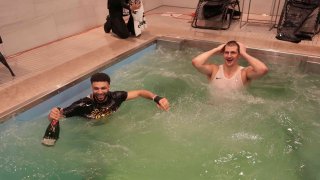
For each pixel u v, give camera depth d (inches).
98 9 223.1
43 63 155.3
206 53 130.5
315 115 119.4
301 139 105.7
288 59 165.2
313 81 149.6
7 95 122.4
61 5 192.4
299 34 193.8
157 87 140.0
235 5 242.2
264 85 141.0
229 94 126.4
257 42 183.0
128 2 193.3
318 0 197.2
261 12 257.6
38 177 89.0
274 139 105.2
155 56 179.0
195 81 144.3
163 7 293.1
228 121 113.6
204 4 225.6
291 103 126.9
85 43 186.1
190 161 96.1
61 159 96.0
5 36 163.2
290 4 201.3
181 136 106.6
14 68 149.6
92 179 88.8
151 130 109.6
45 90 126.0
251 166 94.0
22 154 97.5
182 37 191.9
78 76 138.6
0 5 157.5
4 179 88.1
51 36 189.6
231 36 195.3
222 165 94.4
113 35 200.8
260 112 118.9
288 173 91.6
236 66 127.6
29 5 172.2
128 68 161.8
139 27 193.2
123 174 90.9
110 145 102.4
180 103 125.9
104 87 103.4
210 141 104.1
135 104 123.6
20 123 112.6
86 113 109.8
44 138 99.3
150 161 96.0
